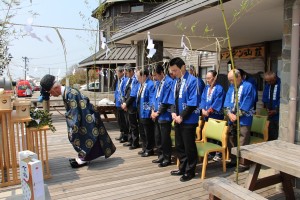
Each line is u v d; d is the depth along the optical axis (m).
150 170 4.03
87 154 4.19
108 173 3.92
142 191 3.28
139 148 5.35
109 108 7.96
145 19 5.55
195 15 4.27
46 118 3.72
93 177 3.77
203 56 10.45
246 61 8.31
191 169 3.62
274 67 7.36
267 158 2.33
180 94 3.53
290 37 3.10
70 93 4.07
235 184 2.52
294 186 3.16
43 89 4.37
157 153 4.89
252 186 2.73
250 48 8.03
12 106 3.66
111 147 4.45
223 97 4.59
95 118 4.29
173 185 3.46
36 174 1.77
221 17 4.41
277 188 3.26
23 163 1.82
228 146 4.24
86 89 15.71
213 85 4.61
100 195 3.18
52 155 4.88
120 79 5.85
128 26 6.49
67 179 3.70
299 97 3.07
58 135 6.61
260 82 7.78
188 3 3.97
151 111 4.50
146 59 6.66
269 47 7.44
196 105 3.42
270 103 5.21
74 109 4.09
